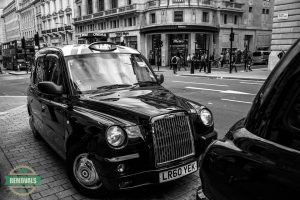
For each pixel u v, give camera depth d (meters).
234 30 45.56
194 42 40.53
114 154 3.03
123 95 3.91
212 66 37.41
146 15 42.34
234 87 14.72
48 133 4.73
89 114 3.46
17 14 101.75
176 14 39.31
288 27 23.16
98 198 3.56
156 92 4.14
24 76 27.41
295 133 1.22
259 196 1.23
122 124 3.15
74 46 4.61
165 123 3.26
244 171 1.33
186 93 12.76
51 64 4.67
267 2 50.41
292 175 1.14
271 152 1.27
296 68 1.29
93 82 4.16
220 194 1.44
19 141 5.96
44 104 4.68
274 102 1.34
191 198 3.53
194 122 3.65
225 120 7.61
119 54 4.69
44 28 77.31
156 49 42.84
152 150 3.17
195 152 3.54
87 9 57.34
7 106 10.35
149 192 3.68
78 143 3.51
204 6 39.75
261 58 39.12
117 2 49.28
